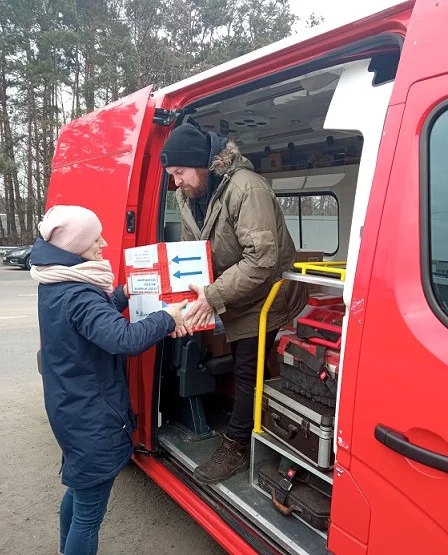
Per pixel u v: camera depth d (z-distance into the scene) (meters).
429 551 1.41
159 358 2.88
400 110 1.50
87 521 2.21
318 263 2.35
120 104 3.03
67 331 2.03
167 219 3.76
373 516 1.57
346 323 1.63
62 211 2.09
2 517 3.09
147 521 3.07
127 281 2.42
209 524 2.44
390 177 1.51
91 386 2.08
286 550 2.14
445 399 1.33
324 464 2.14
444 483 1.36
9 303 10.52
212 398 3.78
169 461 2.99
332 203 4.30
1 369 5.85
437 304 1.41
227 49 26.83
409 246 1.46
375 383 1.52
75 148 3.56
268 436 2.48
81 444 2.08
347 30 1.76
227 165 2.37
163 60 27.02
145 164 2.89
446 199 1.40
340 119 1.76
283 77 2.18
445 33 1.40
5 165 22.95
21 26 25.66
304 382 2.31
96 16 27.55
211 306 2.29
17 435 4.20
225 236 2.45
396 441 1.44
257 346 2.60
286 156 4.46
